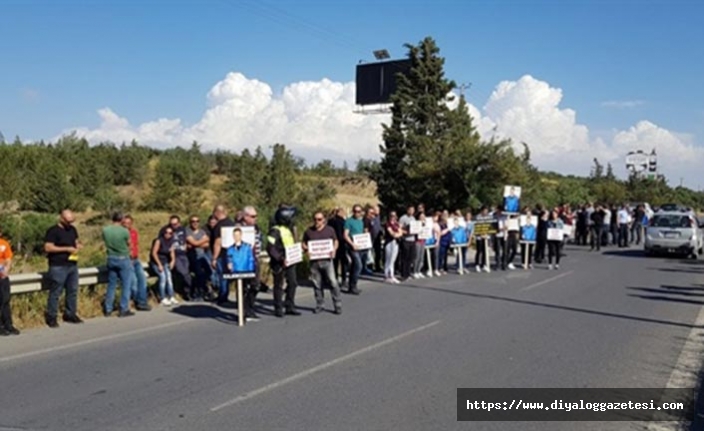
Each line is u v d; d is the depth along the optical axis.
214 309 12.53
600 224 27.91
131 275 11.89
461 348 9.05
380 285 16.20
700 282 17.17
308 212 36.34
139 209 44.50
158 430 5.85
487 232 19.61
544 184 48.28
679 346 9.41
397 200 36.53
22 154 42.41
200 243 13.79
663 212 26.08
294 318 11.52
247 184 41.75
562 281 17.08
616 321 11.27
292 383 7.29
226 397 6.79
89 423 6.05
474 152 30.69
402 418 6.15
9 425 6.00
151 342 9.51
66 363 8.25
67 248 10.73
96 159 49.16
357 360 8.34
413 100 38.84
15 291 10.67
